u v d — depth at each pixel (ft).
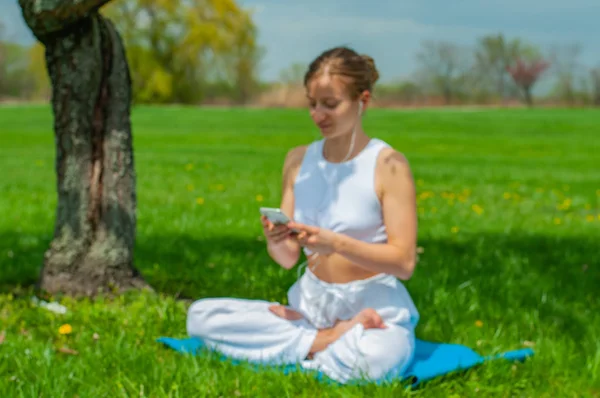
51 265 17.42
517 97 248.93
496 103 249.14
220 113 140.05
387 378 12.07
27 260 21.90
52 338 14.65
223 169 51.85
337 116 12.12
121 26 174.70
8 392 11.61
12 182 41.60
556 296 19.01
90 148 17.33
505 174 53.01
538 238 27.58
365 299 12.71
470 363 13.00
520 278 21.04
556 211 35.96
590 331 15.69
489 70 247.09
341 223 12.44
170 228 27.86
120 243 17.54
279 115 139.13
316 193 12.79
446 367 12.71
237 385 12.16
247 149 75.72
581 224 31.45
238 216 30.83
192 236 26.48
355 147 12.69
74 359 13.34
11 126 104.01
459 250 25.30
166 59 182.80
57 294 17.21
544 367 13.52
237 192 39.34
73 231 17.33
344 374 12.26
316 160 12.99
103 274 17.34
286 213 13.41
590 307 18.17
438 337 15.25
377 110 167.94
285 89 204.33
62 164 17.39
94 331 14.92
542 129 118.73
